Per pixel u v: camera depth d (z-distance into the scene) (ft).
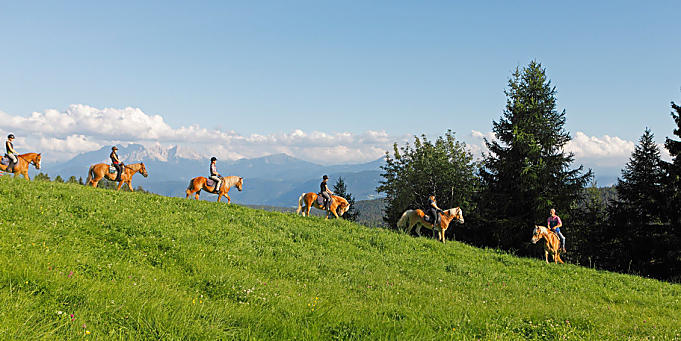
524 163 107.86
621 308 40.81
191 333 18.39
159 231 43.16
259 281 31.45
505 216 113.19
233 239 47.39
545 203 104.63
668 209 97.40
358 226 71.77
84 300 20.31
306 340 19.25
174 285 27.43
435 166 136.36
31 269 22.59
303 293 31.53
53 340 15.80
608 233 110.22
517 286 47.88
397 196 145.48
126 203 55.16
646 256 101.81
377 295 35.27
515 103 115.44
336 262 47.03
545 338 24.77
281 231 57.31
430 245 65.87
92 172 76.84
